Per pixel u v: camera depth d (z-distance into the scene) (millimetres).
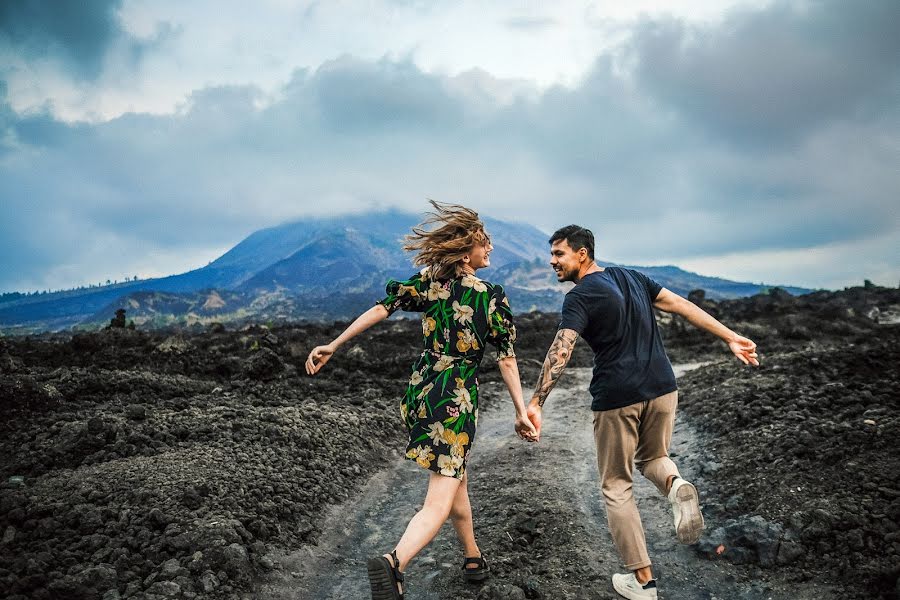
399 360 11516
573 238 3352
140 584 3289
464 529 3545
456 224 3229
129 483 4215
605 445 3260
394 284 3309
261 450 5316
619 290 3270
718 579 3568
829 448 4488
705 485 4812
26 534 3598
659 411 3211
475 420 3230
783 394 6340
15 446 4914
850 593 3154
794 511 3859
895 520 3545
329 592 3668
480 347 3234
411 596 3578
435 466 3082
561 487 5234
